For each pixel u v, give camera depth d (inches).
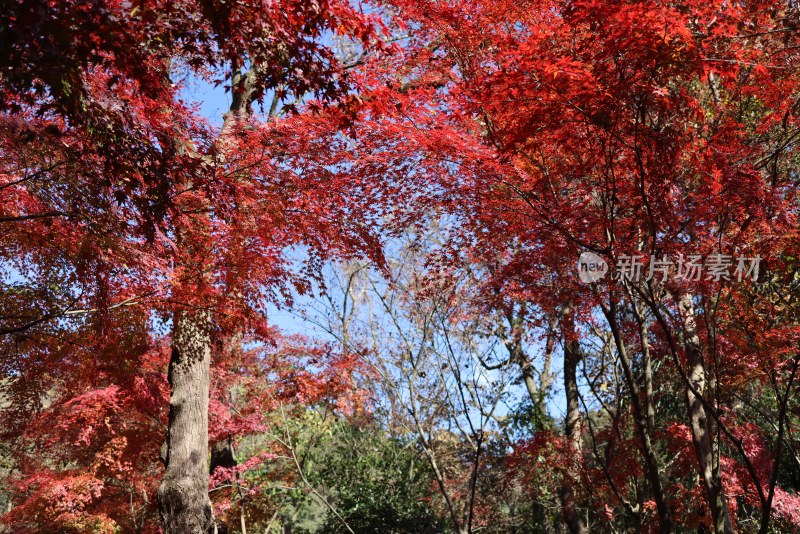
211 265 299.3
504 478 520.1
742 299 296.4
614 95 200.5
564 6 220.5
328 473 753.6
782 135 287.9
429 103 235.1
